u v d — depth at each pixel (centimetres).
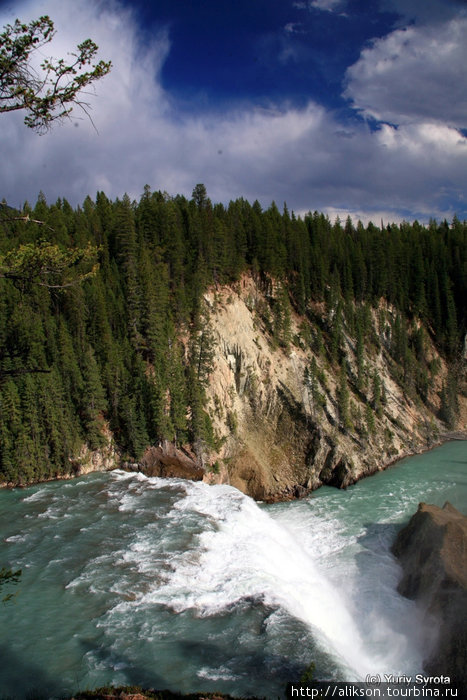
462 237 10900
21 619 2253
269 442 6128
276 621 2267
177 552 2970
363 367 7581
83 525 3447
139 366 5762
